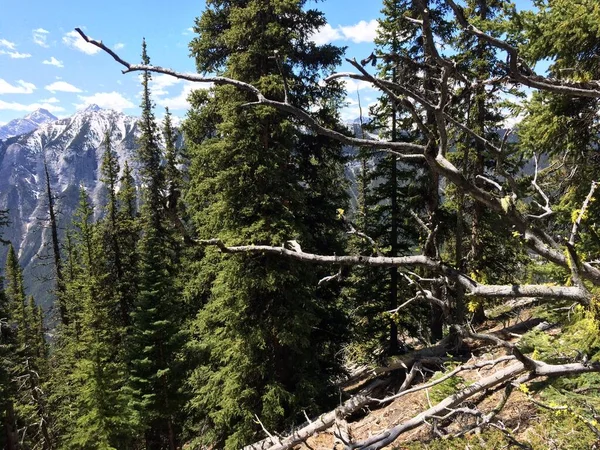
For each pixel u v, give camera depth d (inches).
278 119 471.8
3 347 737.6
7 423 726.5
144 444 738.8
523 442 215.8
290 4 431.2
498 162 110.0
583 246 204.8
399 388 450.3
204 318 519.5
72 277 1019.9
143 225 836.6
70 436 636.1
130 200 930.7
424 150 93.8
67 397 801.6
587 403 215.3
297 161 535.8
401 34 480.1
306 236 476.7
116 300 807.7
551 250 101.9
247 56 432.8
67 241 1046.4
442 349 463.2
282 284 454.6
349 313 604.7
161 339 624.7
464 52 359.9
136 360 613.3
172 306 652.1
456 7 86.7
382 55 89.7
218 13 525.3
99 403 557.0
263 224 451.2
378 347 627.5
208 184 486.9
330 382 531.8
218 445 558.6
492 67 340.2
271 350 499.5
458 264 116.0
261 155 457.4
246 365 473.4
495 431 239.6
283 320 471.5
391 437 215.0
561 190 316.2
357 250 600.7
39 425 791.1
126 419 564.4
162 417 615.2
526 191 286.4
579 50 248.8
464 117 361.1
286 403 489.1
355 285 595.8
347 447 208.1
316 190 564.4
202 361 622.5
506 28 272.5
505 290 102.1
